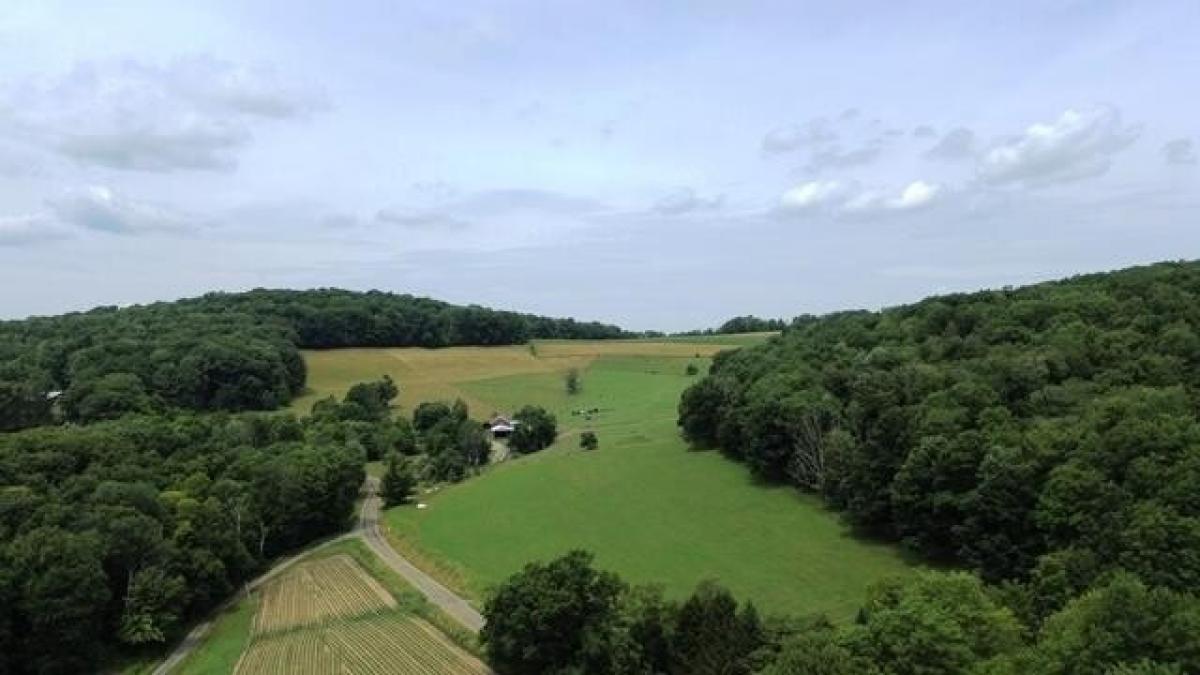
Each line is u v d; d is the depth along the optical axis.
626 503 129.88
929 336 138.25
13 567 90.69
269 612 108.00
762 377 145.75
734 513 119.62
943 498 92.44
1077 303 123.94
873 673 54.56
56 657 91.12
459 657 87.69
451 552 121.00
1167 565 66.94
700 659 69.06
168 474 132.38
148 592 98.75
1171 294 118.88
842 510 115.12
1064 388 101.62
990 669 52.19
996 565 87.06
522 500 139.25
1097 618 50.31
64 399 186.38
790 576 96.38
